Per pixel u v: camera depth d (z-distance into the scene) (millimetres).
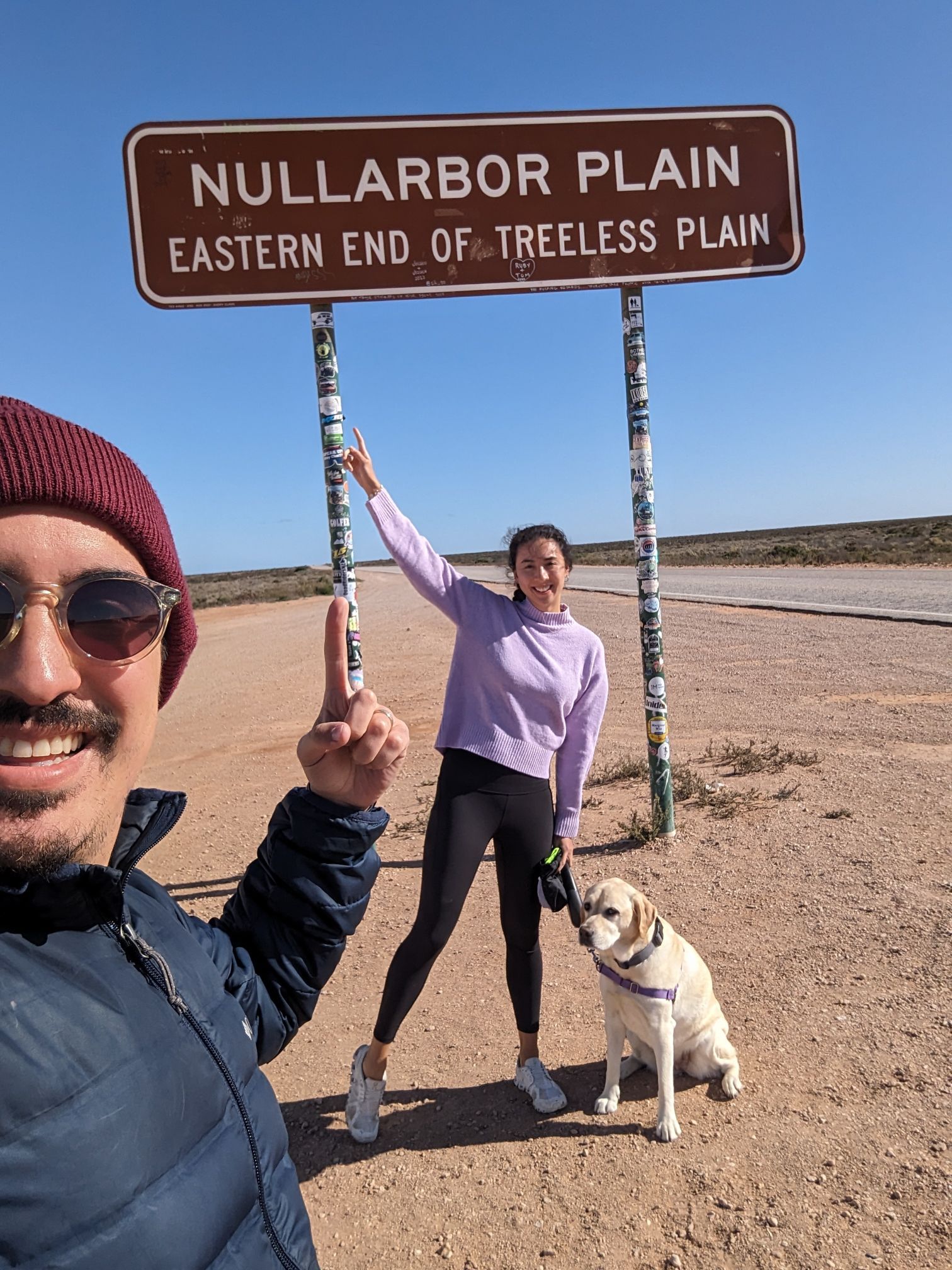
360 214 5230
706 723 9117
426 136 5281
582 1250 2475
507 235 5414
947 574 24344
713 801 6492
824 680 10758
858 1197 2566
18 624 928
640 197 5570
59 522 972
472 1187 2781
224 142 5070
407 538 3283
